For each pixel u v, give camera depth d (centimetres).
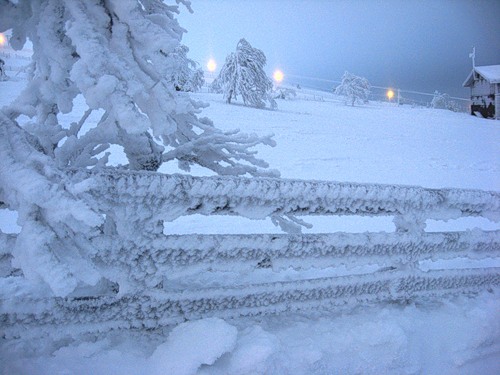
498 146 1855
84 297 169
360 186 206
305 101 4091
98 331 173
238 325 199
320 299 214
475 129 2498
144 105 186
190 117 239
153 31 181
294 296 207
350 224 563
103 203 160
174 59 186
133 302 178
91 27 168
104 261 168
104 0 184
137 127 159
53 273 123
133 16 180
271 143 250
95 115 1367
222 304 194
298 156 1188
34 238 129
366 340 196
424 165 1235
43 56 190
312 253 204
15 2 182
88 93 157
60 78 182
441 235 236
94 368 162
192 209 176
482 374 207
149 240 173
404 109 3772
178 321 186
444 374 204
